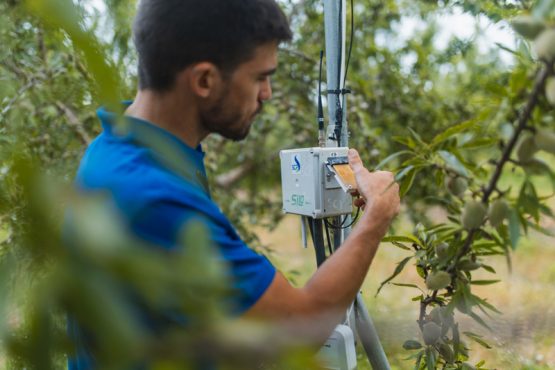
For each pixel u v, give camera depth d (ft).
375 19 16.08
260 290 3.62
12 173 1.11
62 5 1.07
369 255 4.21
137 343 1.08
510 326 5.98
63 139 10.19
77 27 1.08
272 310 3.66
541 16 2.96
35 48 9.13
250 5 3.65
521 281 16.33
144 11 3.74
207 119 3.92
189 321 1.22
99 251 0.99
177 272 1.08
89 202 1.03
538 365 10.64
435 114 15.56
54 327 1.09
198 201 3.51
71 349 1.10
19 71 8.58
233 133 4.02
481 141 3.59
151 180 3.36
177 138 3.79
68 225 1.08
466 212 3.57
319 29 15.79
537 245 19.39
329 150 6.16
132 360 1.11
